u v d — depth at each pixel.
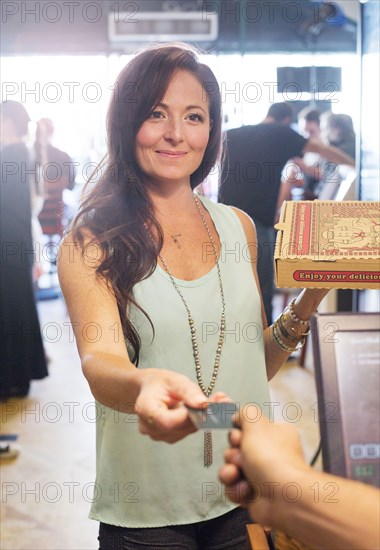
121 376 1.00
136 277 1.32
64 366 4.80
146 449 1.35
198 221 1.45
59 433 3.64
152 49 1.38
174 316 1.33
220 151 1.53
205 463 1.35
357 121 3.06
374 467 0.79
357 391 0.81
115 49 7.49
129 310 1.33
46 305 6.74
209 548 1.40
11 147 4.01
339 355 0.81
